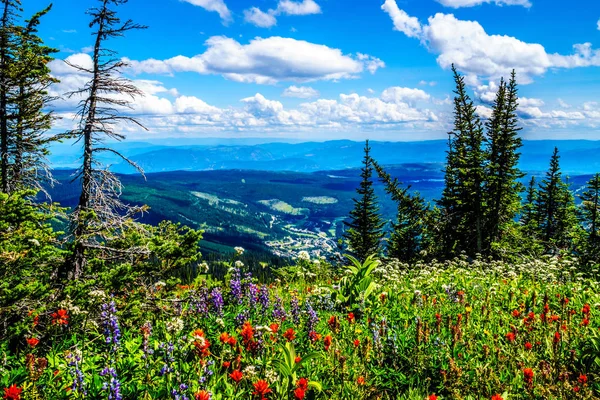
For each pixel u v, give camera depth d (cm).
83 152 1093
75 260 812
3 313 531
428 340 598
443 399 482
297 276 1215
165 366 407
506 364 554
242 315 593
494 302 830
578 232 3353
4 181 1733
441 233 3145
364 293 791
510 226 3019
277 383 424
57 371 420
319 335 575
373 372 524
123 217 1006
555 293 880
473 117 3039
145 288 753
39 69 1739
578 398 464
